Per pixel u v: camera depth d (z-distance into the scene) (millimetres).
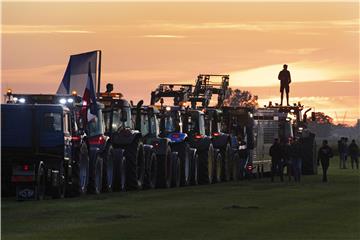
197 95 96750
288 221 46312
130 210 50500
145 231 40938
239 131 90125
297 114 105375
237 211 51031
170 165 73125
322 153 86500
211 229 42094
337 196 64375
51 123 57031
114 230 41000
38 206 51531
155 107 73188
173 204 54906
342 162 129625
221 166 84438
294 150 86625
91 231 40500
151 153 70500
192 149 77938
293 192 68312
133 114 71688
